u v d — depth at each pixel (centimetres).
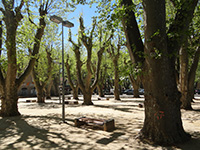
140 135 477
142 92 3578
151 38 441
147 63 458
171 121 440
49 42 1945
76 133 564
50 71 2039
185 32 460
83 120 659
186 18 473
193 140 458
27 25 1055
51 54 2164
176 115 451
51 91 4028
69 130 605
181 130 457
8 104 924
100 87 3045
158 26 439
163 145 420
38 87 1922
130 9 502
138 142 454
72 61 2994
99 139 493
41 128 641
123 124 693
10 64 910
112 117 857
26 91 3975
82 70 3309
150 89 457
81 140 488
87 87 1574
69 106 1439
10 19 912
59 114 981
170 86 447
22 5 976
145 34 461
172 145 417
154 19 439
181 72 1096
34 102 2017
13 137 534
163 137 432
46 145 452
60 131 594
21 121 777
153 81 448
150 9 440
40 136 537
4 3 925
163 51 437
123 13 494
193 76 1114
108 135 531
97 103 1727
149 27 445
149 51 446
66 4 1108
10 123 743
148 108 464
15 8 934
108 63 2897
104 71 2984
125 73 468
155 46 436
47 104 1691
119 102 1825
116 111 1084
